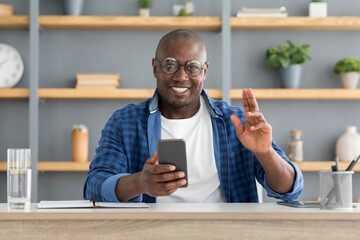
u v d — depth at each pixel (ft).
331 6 11.32
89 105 11.08
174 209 4.07
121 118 5.90
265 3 11.26
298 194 5.18
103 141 5.83
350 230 3.80
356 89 10.41
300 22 10.51
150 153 5.74
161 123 5.89
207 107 5.91
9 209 4.11
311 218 3.78
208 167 5.71
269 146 4.66
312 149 11.18
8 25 10.63
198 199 5.60
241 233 3.77
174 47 5.52
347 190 4.13
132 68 11.16
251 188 5.71
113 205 4.25
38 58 10.98
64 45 11.11
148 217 3.74
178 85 5.53
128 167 5.77
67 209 4.08
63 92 10.27
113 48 11.18
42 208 4.16
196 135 5.82
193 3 10.59
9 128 11.02
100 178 5.08
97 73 11.12
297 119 11.21
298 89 10.41
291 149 10.52
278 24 10.49
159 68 5.61
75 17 10.38
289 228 3.79
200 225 3.76
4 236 3.75
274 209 4.09
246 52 11.24
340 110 11.25
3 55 10.80
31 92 10.17
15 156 4.25
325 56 11.26
